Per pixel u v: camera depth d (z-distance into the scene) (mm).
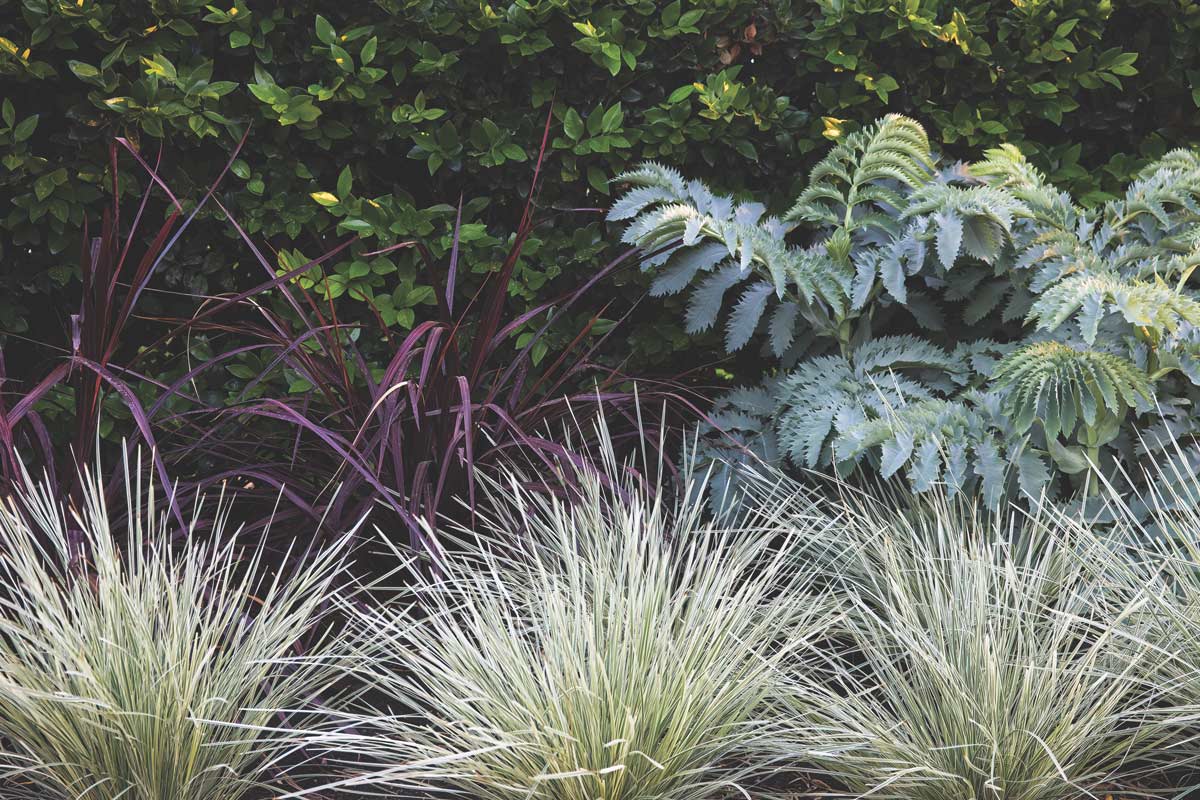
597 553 2359
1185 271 2742
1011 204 2848
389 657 2223
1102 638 2064
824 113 3410
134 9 2893
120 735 1885
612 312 3475
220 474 2688
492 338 2879
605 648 2082
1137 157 3576
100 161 2961
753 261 3061
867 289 2885
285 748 2209
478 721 1991
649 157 3346
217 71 3094
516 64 3176
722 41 3316
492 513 2713
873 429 2652
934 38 3314
